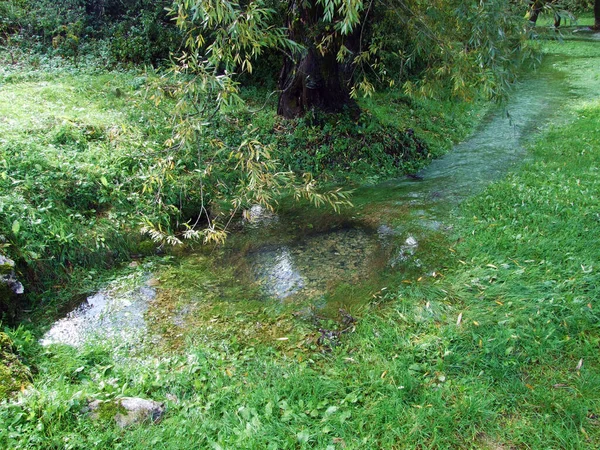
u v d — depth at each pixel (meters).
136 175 6.13
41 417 2.86
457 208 6.07
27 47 11.11
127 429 2.92
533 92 13.77
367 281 4.75
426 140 9.41
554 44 21.67
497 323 3.79
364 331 3.96
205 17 3.06
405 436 2.89
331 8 3.37
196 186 6.45
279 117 8.83
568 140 8.76
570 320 3.71
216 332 4.09
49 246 4.92
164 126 7.61
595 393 3.12
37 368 3.53
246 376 3.52
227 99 3.29
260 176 3.53
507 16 3.56
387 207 6.40
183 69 3.45
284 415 3.04
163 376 3.49
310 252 5.43
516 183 6.54
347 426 2.97
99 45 11.61
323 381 3.37
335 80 8.67
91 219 5.50
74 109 7.81
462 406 3.06
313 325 4.14
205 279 4.99
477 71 3.96
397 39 6.27
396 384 3.31
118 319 4.32
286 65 8.71
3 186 5.18
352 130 8.51
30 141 6.06
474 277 4.45
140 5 12.65
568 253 4.58
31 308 4.50
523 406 3.08
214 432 2.96
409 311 4.13
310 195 4.07
